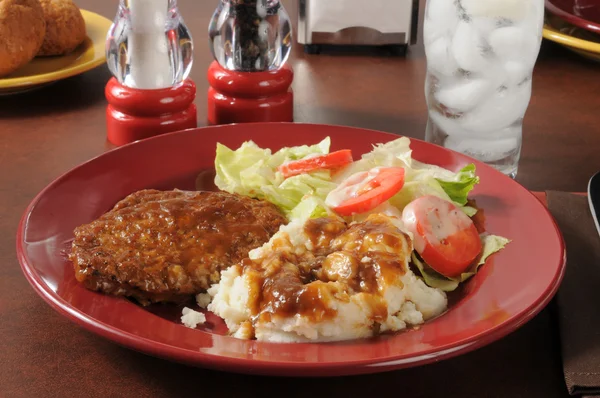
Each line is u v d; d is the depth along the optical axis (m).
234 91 0.77
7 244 0.60
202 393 0.50
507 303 0.53
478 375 0.51
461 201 0.64
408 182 0.64
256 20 0.76
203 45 0.94
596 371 0.50
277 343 0.50
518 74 0.67
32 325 0.53
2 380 0.50
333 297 0.51
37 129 0.76
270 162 0.68
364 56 0.94
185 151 0.68
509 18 0.66
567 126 0.79
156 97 0.74
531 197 0.63
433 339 0.50
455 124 0.70
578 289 0.55
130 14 0.73
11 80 0.78
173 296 0.55
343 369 0.47
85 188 0.62
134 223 0.58
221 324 0.54
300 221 0.58
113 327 0.49
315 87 0.86
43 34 0.82
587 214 0.63
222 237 0.57
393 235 0.55
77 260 0.54
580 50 0.89
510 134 0.70
